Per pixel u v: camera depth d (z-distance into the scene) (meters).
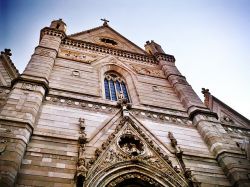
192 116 19.75
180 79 24.92
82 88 20.20
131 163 14.03
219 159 15.77
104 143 14.71
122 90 23.23
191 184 13.45
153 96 22.16
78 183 11.67
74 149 13.99
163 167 14.35
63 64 22.69
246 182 13.77
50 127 15.04
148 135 16.80
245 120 22.61
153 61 28.94
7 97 16.56
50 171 12.32
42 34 26.39
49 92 18.16
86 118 16.77
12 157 11.54
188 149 16.47
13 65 21.33
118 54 27.94
